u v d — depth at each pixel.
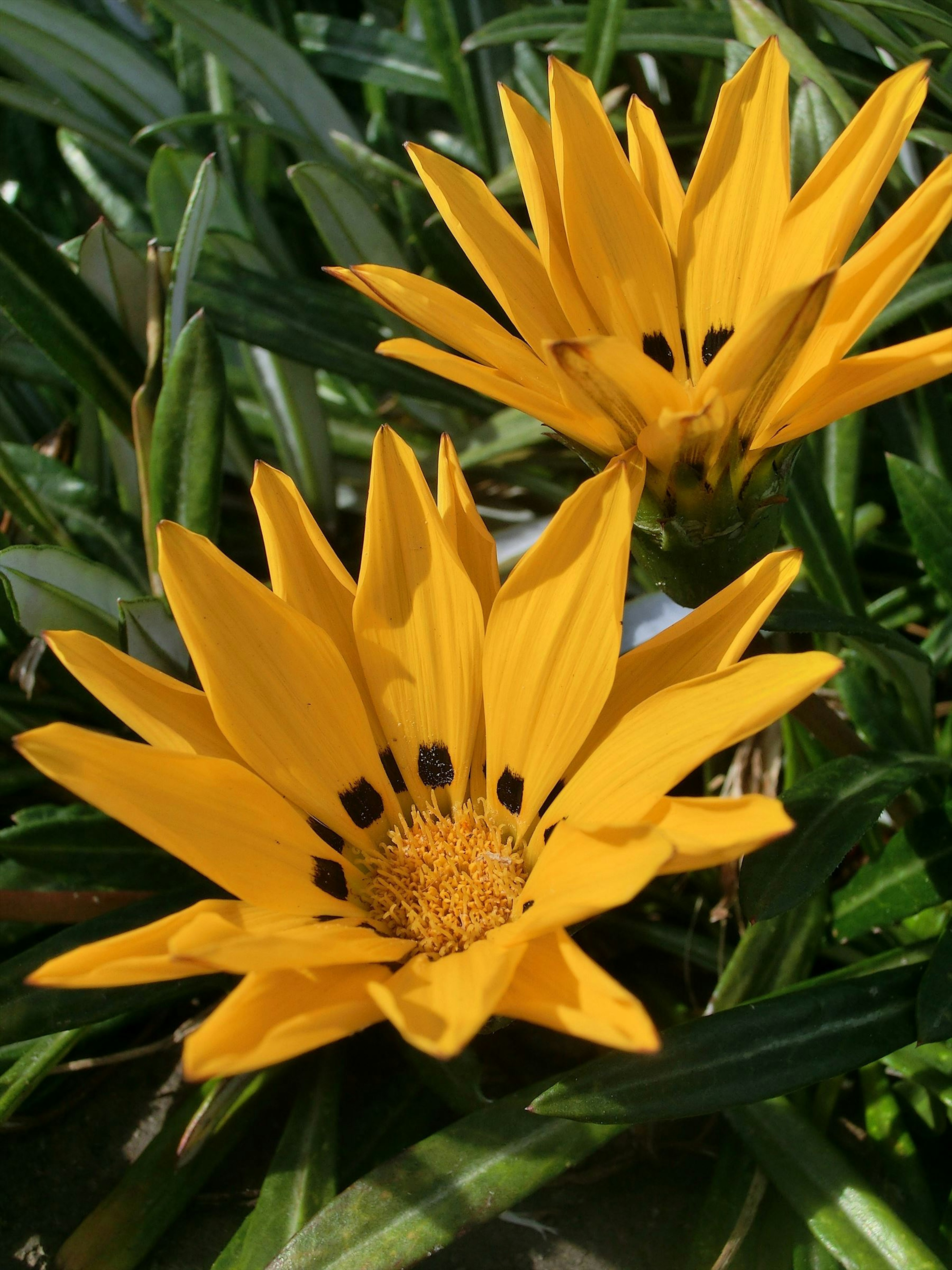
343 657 0.21
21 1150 0.23
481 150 0.31
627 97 0.32
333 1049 0.23
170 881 0.24
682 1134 0.23
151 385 0.25
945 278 0.24
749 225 0.20
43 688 0.26
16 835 0.23
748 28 0.26
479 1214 0.20
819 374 0.19
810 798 0.21
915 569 0.29
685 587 0.20
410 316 0.20
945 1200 0.22
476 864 0.20
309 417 0.29
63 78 0.32
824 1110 0.22
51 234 0.35
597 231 0.21
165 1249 0.22
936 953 0.20
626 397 0.19
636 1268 0.22
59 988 0.19
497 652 0.20
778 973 0.23
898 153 0.20
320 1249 0.20
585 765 0.19
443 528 0.20
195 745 0.19
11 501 0.26
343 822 0.20
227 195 0.30
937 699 0.28
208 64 0.32
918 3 0.24
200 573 0.19
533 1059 0.24
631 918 0.25
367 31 0.32
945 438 0.27
